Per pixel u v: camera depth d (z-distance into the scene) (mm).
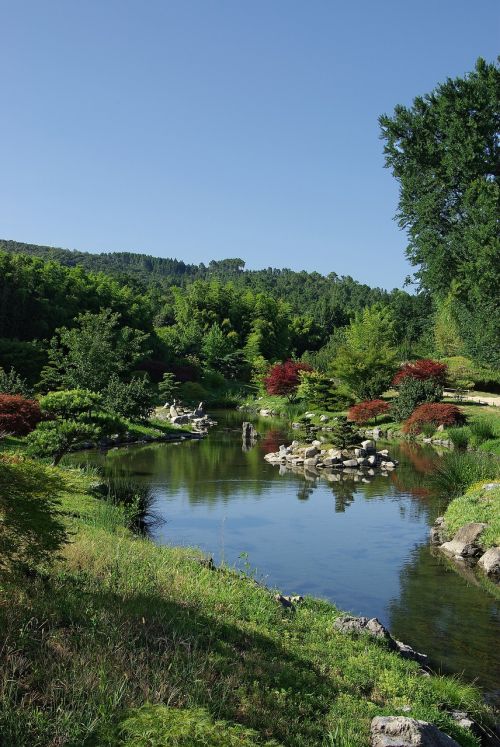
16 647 5582
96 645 5855
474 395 53406
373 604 11727
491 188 29062
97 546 10281
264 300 106688
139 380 42750
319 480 24672
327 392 53562
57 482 7371
